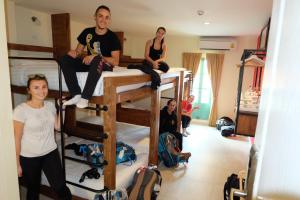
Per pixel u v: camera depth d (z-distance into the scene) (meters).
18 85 2.15
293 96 0.38
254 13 3.05
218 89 5.89
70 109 3.10
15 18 3.16
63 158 1.92
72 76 1.72
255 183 0.56
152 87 2.57
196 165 3.48
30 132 1.66
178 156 3.36
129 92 2.14
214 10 3.02
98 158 2.13
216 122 5.91
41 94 1.67
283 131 0.42
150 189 2.29
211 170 3.31
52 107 1.83
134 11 3.31
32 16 3.42
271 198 0.44
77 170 2.27
